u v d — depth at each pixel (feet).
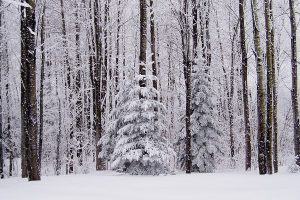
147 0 83.05
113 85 95.96
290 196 27.71
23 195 29.84
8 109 83.61
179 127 78.54
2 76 79.92
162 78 118.73
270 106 54.90
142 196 29.12
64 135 88.99
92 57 77.87
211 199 27.20
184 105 78.69
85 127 97.14
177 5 71.31
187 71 63.77
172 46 99.50
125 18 96.17
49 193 30.91
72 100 83.76
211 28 100.78
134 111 50.52
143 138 49.78
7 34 73.56
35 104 43.65
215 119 75.46
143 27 54.34
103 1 77.10
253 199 26.84
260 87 54.34
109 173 60.08
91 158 100.07
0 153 76.43
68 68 85.71
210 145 73.00
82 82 98.53
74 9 79.82
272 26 69.87
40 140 75.72
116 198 28.02
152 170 48.85
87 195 29.68
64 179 43.06
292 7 60.13
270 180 40.68
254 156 90.79
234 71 97.50
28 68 43.27
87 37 79.56
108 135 60.75
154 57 73.87
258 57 54.75
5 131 86.12
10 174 81.20
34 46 44.19
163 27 96.37
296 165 57.21
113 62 89.45
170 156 50.83
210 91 76.33
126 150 50.06
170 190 32.71
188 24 64.39
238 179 42.27
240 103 102.17
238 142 99.91
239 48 93.45
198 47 83.92
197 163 72.33
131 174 49.32
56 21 86.58
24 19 43.78
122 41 100.68
